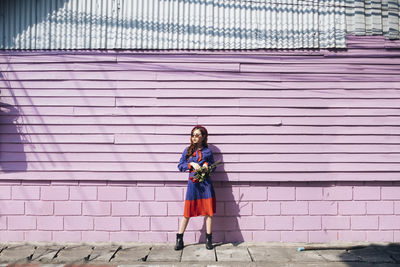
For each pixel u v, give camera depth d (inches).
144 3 179.0
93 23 178.5
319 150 174.4
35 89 176.6
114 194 175.2
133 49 178.2
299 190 175.3
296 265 146.5
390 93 175.2
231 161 174.6
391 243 172.2
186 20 179.0
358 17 178.1
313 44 177.5
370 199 174.6
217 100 176.1
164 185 175.5
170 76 177.3
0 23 177.6
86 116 175.8
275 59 177.8
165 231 174.9
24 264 148.9
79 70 177.3
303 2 178.5
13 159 175.0
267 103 175.6
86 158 174.9
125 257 155.4
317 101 175.5
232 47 177.6
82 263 149.6
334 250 164.9
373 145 174.2
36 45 177.9
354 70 176.6
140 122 175.6
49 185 175.3
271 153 174.7
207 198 162.1
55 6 178.9
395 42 176.7
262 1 179.0
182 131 175.3
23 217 175.2
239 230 175.0
